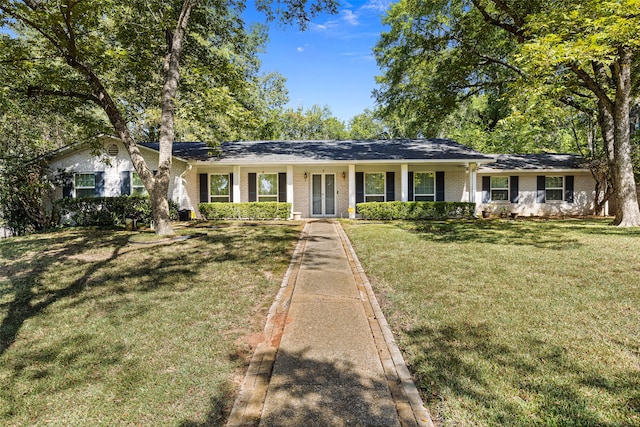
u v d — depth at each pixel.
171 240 8.24
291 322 3.57
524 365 2.57
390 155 13.56
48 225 12.09
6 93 8.65
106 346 3.13
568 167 15.44
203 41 11.84
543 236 8.31
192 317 3.75
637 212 10.16
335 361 2.78
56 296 4.59
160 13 10.09
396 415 2.11
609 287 4.29
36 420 2.19
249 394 2.37
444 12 13.82
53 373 2.72
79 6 7.37
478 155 13.07
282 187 14.42
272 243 7.92
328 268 5.78
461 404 2.17
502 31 13.20
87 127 11.39
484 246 7.12
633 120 15.19
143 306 4.11
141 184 13.12
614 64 9.55
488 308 3.71
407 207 13.11
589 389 2.26
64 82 9.20
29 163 11.98
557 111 9.10
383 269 5.49
